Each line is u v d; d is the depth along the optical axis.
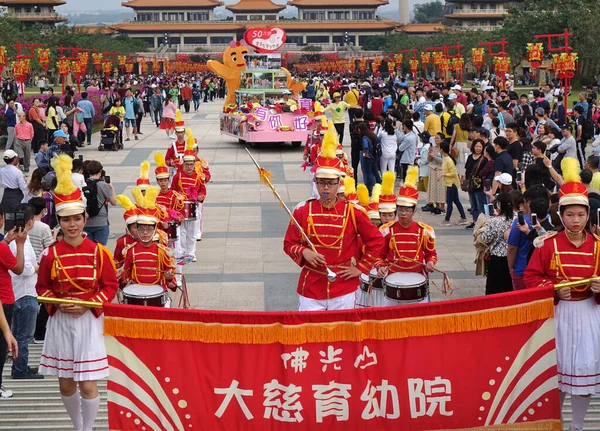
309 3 191.00
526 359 6.86
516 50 77.94
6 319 8.65
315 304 8.13
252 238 17.03
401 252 9.58
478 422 6.86
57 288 7.45
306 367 6.68
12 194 16.28
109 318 6.73
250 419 6.74
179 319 6.67
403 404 6.76
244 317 6.63
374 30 179.38
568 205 7.09
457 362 6.77
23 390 9.33
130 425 6.78
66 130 23.11
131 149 31.88
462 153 19.30
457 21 162.25
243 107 32.22
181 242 14.91
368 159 20.70
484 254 10.73
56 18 158.25
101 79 87.31
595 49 69.56
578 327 7.17
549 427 6.92
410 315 6.68
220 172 25.78
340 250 8.08
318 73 113.81
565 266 7.18
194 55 152.62
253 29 35.75
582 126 23.83
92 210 13.61
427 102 30.25
